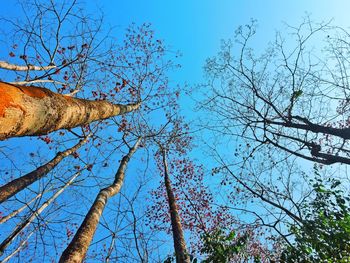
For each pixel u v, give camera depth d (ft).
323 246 20.10
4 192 21.67
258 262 23.61
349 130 25.11
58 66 29.27
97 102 16.60
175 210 25.91
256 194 26.48
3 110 7.44
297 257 20.43
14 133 8.50
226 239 22.45
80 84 32.91
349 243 20.03
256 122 30.35
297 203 24.72
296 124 27.73
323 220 21.08
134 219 24.32
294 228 21.62
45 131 10.27
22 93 8.56
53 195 27.71
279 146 28.63
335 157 25.71
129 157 33.58
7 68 23.02
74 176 30.12
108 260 23.35
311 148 26.99
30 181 24.14
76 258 13.61
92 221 17.51
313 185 23.61
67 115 11.16
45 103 9.49
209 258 20.98
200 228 34.19
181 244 21.09
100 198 21.39
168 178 33.86
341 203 22.29
